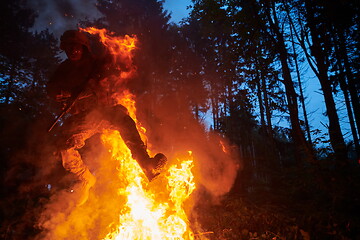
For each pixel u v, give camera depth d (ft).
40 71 41.55
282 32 33.63
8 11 42.04
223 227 16.30
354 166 20.15
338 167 19.44
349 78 31.96
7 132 23.68
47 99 30.22
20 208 16.35
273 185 25.64
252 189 26.30
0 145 22.53
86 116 9.80
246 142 49.47
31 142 23.50
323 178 19.57
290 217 17.53
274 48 31.22
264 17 31.58
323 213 17.63
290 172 23.24
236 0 32.27
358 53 31.17
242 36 31.58
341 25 28.04
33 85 35.53
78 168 10.94
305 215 17.56
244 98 32.68
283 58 29.01
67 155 10.50
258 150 46.70
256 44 32.04
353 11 26.86
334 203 17.95
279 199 22.02
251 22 31.04
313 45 30.25
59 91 9.95
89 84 9.70
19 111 25.95
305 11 31.22
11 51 40.96
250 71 30.60
